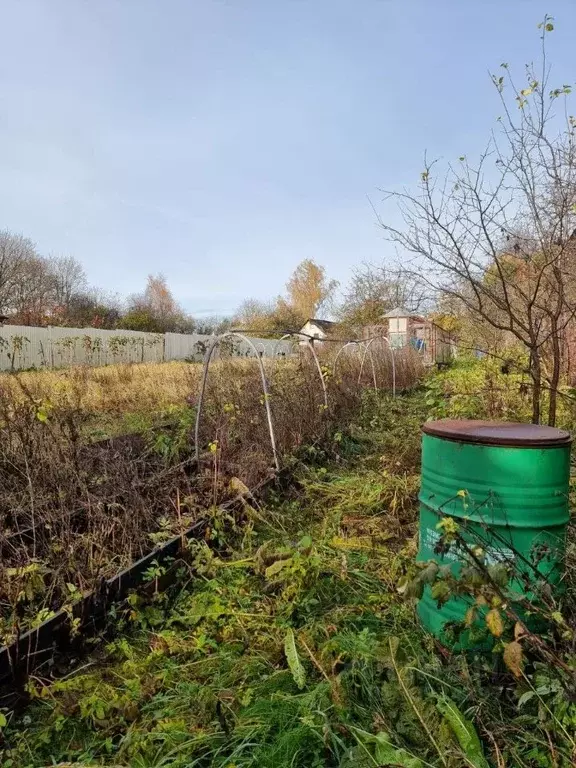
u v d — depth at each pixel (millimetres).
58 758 1980
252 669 2371
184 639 2703
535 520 2230
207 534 3713
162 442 5246
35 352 19688
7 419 3836
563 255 4230
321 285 51312
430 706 1877
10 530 3383
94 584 2885
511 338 8625
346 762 1712
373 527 4066
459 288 4887
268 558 3193
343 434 7203
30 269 40656
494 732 1822
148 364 16547
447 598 1808
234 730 1968
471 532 2195
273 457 5297
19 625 2592
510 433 2326
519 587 2203
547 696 1934
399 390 12906
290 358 11172
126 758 1915
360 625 2672
